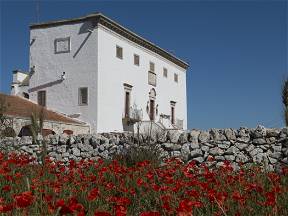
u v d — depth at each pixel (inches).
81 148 625.3
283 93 544.7
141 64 1497.3
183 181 287.4
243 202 226.8
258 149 513.3
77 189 280.1
